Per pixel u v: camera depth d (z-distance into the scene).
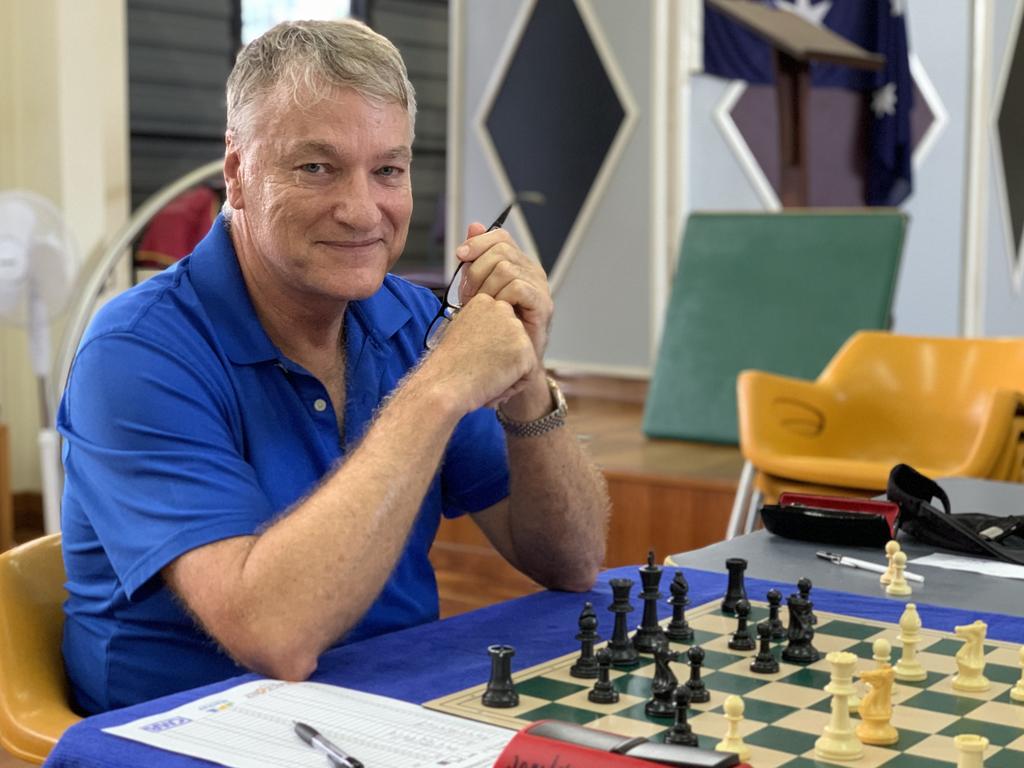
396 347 1.82
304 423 1.65
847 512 1.94
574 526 1.70
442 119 8.68
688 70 6.62
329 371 1.73
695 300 5.25
